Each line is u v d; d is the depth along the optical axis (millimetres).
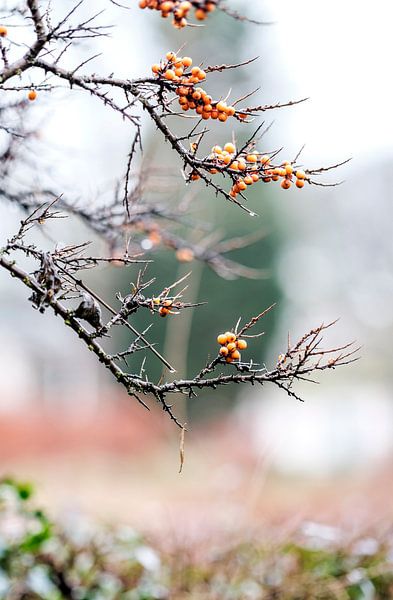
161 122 1739
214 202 10203
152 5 1680
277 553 3381
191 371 15812
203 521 3750
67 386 25359
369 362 23875
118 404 14961
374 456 12797
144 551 3162
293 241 18375
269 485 10047
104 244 3277
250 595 3160
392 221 25516
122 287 14062
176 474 9578
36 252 1721
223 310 15836
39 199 3037
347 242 25891
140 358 14727
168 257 12977
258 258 16031
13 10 1880
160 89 1726
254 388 16656
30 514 3076
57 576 3090
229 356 1653
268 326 16281
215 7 1684
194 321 15727
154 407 12297
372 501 5418
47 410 17422
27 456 14438
